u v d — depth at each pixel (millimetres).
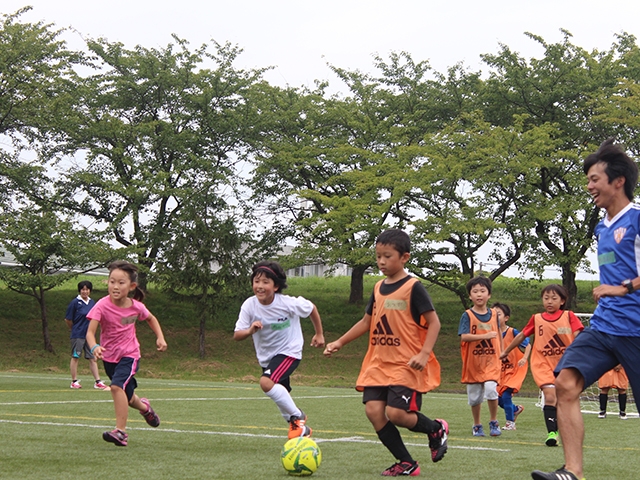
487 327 8406
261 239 32375
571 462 4215
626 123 24281
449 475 5211
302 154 29484
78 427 7945
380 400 5113
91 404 11070
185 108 31969
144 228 31656
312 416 10375
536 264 25656
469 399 8477
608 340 4293
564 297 8359
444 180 25953
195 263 27172
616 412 13789
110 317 6797
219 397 13656
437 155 26125
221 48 32031
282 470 5277
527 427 9680
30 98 26609
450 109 31250
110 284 6801
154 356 27609
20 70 26516
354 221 26344
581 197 25031
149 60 31219
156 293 34125
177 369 26109
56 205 30406
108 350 6863
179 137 30219
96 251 25984
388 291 5164
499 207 27266
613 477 5289
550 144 25328
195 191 29344
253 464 5562
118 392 6582
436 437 5281
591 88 27672
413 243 26969
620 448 7266
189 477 4898
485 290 8430
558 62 28453
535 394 22453
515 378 9406
